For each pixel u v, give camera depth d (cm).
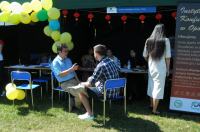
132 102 731
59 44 674
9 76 847
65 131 550
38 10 691
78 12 860
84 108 662
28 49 1049
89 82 582
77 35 965
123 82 590
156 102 628
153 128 562
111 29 1118
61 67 655
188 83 619
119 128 562
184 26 612
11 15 684
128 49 1127
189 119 609
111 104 712
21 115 630
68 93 698
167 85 766
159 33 614
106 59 586
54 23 696
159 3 626
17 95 663
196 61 608
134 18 1091
